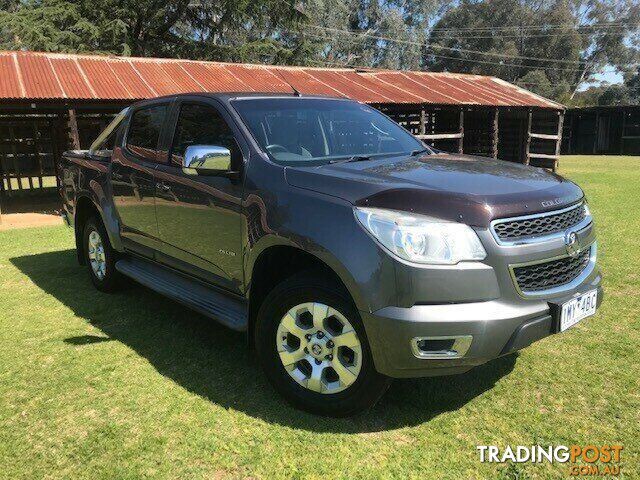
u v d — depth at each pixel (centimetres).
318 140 397
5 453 290
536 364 384
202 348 419
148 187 442
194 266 407
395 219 280
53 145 1465
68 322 476
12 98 1050
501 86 2094
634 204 1066
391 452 288
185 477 271
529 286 296
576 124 3512
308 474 272
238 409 331
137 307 513
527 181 325
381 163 362
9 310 509
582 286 325
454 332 273
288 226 313
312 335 316
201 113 411
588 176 1714
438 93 1706
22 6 2808
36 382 366
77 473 274
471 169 347
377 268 279
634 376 363
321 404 315
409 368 281
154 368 385
